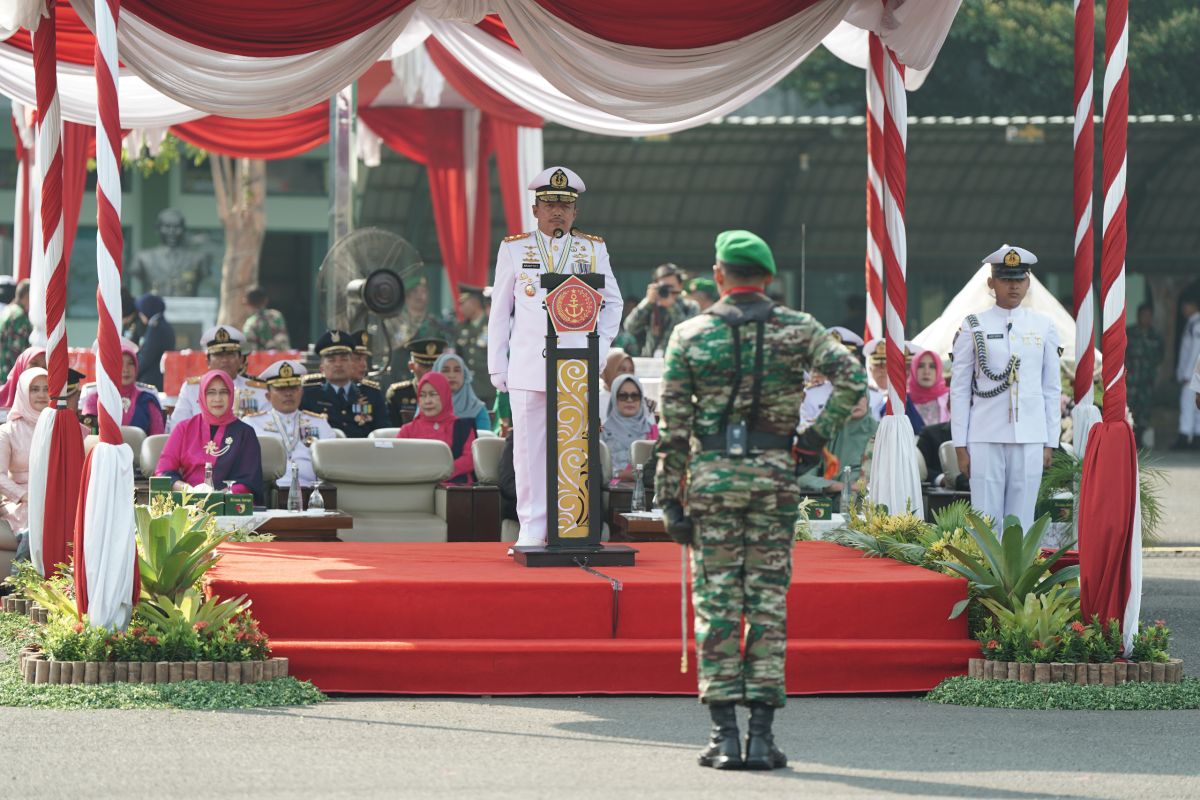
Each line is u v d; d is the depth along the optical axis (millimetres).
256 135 40781
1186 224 54781
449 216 47375
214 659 15984
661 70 22609
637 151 50938
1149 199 54031
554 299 18406
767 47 22172
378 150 47438
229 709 15203
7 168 60750
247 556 18828
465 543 20719
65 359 19094
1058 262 54562
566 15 21766
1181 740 14328
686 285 44875
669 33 21938
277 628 16625
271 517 21766
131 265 61000
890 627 17156
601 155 51219
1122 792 12312
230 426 23938
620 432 26031
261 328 43875
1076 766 13211
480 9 22188
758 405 12953
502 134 42344
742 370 12875
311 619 16625
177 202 61812
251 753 13289
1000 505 21266
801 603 17000
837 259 54656
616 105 22812
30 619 19062
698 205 53500
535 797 11844
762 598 12977
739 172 52344
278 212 62969
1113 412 17141
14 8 19656
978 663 16781
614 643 16547
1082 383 18359
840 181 52656
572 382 18422
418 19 26875
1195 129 50594
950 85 62156
